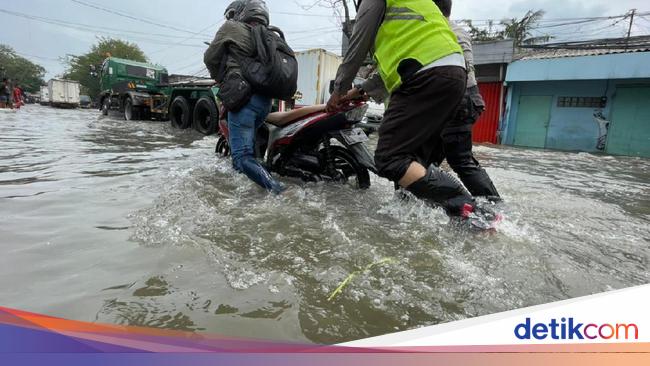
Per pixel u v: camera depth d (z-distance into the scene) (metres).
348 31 18.52
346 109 3.23
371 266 1.81
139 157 4.72
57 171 3.70
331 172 3.60
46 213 2.42
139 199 2.76
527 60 15.27
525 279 1.72
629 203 3.52
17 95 20.11
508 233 2.31
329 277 1.69
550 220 2.72
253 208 2.66
